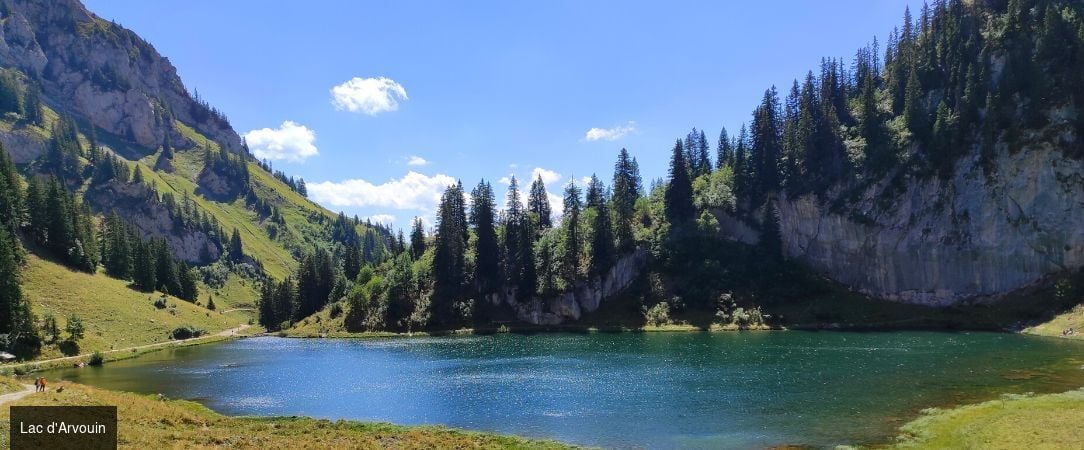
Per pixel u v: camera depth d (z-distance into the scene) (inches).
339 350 4672.7
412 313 6250.0
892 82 6550.2
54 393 1823.3
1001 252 5187.0
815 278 5959.6
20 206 5890.8
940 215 5565.9
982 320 4906.5
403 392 2674.7
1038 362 2874.0
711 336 4926.2
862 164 6141.7
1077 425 1592.0
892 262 5743.1
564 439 1819.6
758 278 5940.0
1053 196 4975.4
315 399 2554.1
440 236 6520.7
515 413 2190.0
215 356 4338.1
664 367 3206.2
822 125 6550.2
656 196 7780.5
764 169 6648.6
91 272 6107.3
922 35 6692.9
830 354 3494.1
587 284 6146.7
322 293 7760.8
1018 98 5339.6
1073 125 4982.8
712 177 7165.4
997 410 1852.9
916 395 2219.5
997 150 5324.8
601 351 4074.8
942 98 5999.0
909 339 4158.5
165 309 6279.5
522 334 5639.8
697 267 6136.8
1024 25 5644.7
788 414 2032.5
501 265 6535.4
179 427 1711.4
